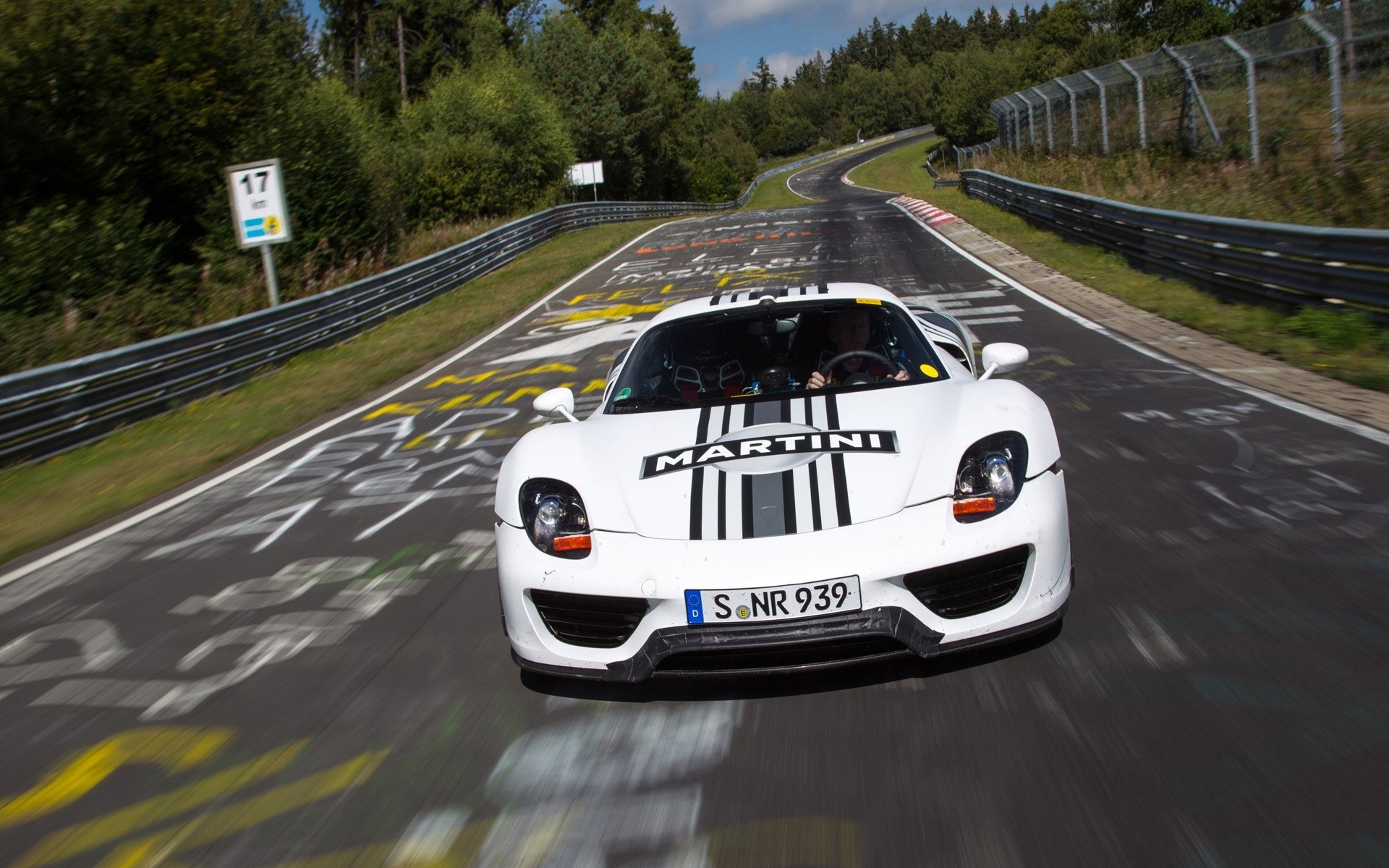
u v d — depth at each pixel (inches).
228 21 795.4
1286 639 111.8
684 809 90.7
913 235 801.6
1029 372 296.2
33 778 111.1
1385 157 469.7
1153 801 84.5
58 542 225.8
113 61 704.4
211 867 88.8
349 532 203.8
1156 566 138.5
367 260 810.2
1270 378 256.4
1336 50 502.3
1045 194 714.2
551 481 118.6
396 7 2317.9
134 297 589.6
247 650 144.3
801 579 101.6
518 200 1327.5
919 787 90.4
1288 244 335.6
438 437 296.5
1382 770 85.4
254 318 458.3
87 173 684.1
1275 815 80.9
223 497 250.1
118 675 140.3
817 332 151.3
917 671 112.3
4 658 153.5
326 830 93.1
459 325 581.0
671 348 153.5
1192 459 191.3
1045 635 118.9
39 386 331.9
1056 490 111.3
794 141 5083.7
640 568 105.7
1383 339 274.7
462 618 146.6
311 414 361.4
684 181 2620.6
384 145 1086.4
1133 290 434.6
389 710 118.1
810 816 87.7
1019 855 79.5
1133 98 793.6
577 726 108.6
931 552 102.8
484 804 95.0
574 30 2161.7
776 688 111.9
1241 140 613.6
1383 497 157.8
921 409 124.9
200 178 753.0
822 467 113.0
